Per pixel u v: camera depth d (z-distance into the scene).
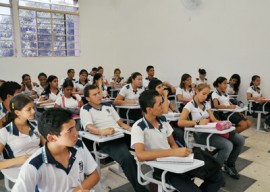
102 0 8.01
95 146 2.31
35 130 1.84
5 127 1.77
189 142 2.69
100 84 4.70
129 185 2.51
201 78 5.95
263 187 2.49
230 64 5.75
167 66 7.05
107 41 8.30
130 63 8.09
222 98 3.69
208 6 5.93
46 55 7.07
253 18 5.27
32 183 1.08
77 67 7.72
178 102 4.31
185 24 6.46
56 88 4.09
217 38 5.88
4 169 1.56
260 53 5.27
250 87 4.91
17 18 6.40
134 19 7.75
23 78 5.25
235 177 2.66
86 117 2.43
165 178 1.72
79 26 7.62
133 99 4.04
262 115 5.14
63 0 7.22
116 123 2.61
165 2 6.84
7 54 6.34
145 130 1.82
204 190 1.80
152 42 7.35
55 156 1.15
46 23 6.97
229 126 2.49
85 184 1.25
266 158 3.22
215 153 2.62
